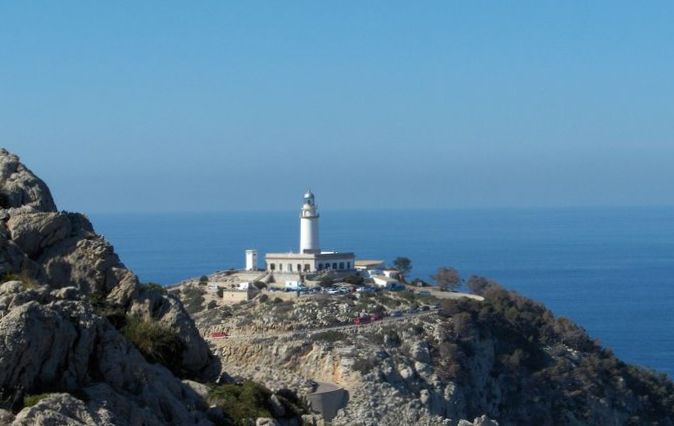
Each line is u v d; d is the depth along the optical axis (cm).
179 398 8775
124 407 7731
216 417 8962
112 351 8044
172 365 9544
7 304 7681
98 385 7756
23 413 7119
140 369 8206
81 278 9431
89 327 7875
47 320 7569
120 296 9581
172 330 9669
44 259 9369
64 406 7306
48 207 9925
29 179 9931
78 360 7794
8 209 9519
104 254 9562
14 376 7388
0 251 9006
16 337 7362
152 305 9700
